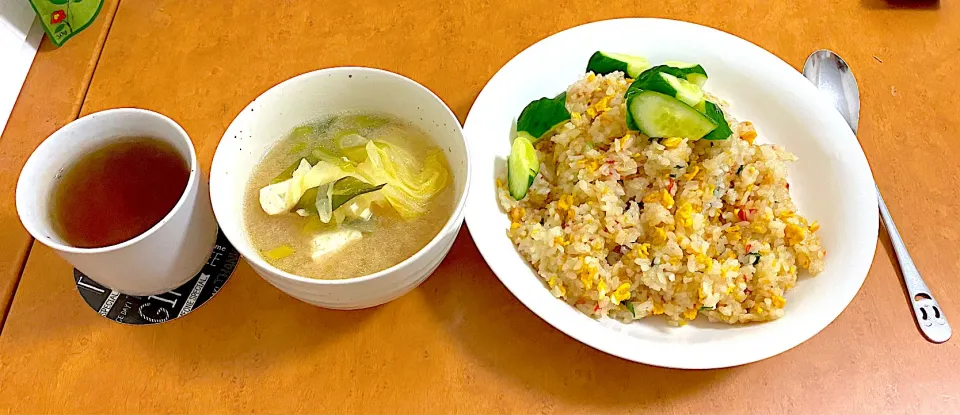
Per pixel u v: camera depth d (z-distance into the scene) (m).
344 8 0.49
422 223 0.33
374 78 0.34
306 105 0.35
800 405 0.33
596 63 0.41
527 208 0.38
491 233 0.35
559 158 0.39
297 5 0.49
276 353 0.35
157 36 0.48
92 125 0.33
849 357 0.35
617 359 0.35
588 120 0.39
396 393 0.34
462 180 0.32
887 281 0.37
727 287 0.34
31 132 0.43
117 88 0.45
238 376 0.34
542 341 0.35
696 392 0.34
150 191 0.34
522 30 0.48
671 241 0.35
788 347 0.31
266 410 0.33
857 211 0.36
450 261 0.38
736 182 0.38
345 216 0.33
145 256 0.32
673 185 0.37
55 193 0.33
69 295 0.36
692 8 0.49
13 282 0.37
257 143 0.35
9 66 0.44
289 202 0.33
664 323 0.35
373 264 0.32
